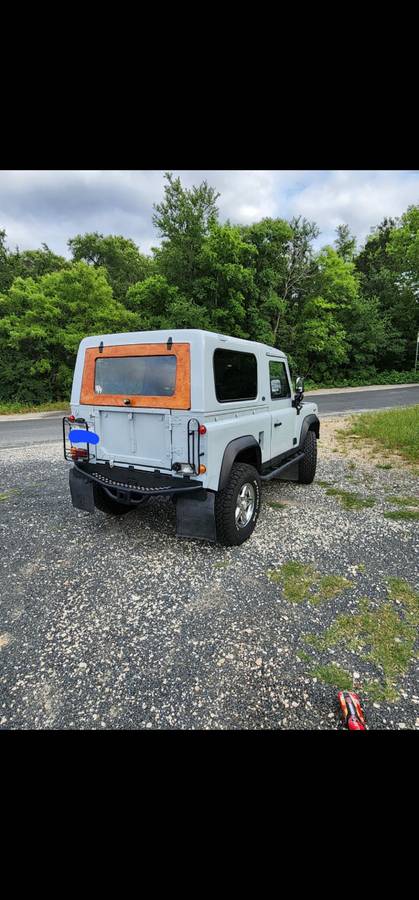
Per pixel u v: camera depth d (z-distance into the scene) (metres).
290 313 23.47
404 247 30.05
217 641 2.53
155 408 3.43
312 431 5.89
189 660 2.38
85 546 3.87
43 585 3.20
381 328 27.88
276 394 4.84
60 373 19.25
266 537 3.97
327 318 23.80
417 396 19.08
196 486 3.32
